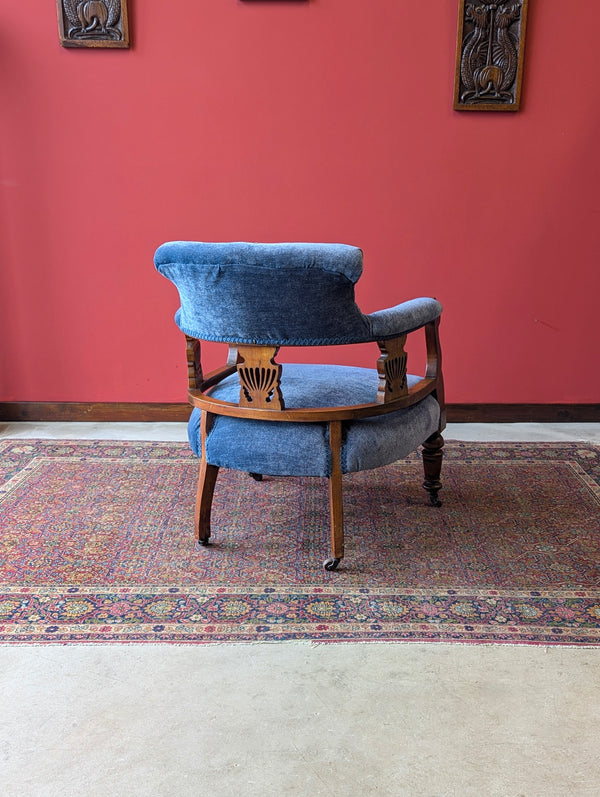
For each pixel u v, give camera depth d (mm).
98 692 1507
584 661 1614
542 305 3158
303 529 2242
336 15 2834
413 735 1389
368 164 2994
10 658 1614
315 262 1612
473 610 1805
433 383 2191
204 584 1927
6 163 2986
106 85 2904
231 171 3002
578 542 2152
